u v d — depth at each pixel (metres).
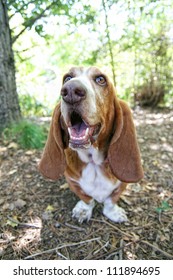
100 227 0.60
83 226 0.61
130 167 0.54
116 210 0.62
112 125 0.54
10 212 0.65
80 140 0.45
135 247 0.56
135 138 0.54
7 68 0.93
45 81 1.52
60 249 0.56
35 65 1.47
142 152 0.90
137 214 0.64
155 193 0.70
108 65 1.32
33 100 1.39
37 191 0.71
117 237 0.58
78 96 0.41
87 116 0.43
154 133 1.06
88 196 0.60
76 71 0.49
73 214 0.63
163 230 0.60
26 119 1.05
